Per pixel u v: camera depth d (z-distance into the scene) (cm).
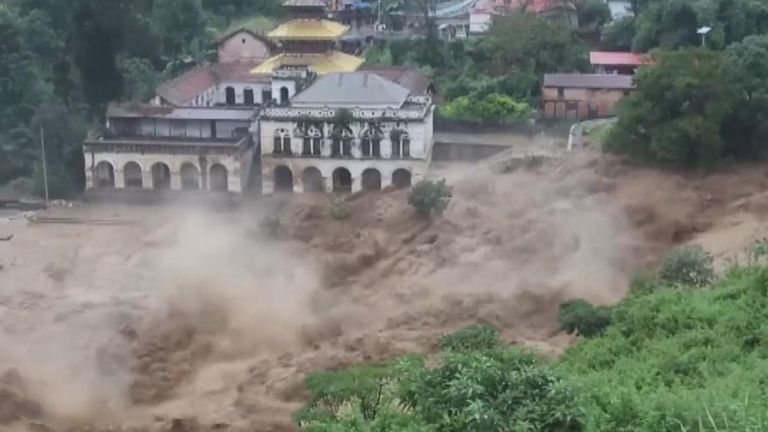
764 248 7006
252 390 6700
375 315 7981
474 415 3269
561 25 13812
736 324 5244
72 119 11944
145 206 10644
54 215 10369
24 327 7644
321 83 10938
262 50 14075
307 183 10781
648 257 8594
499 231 9131
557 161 10450
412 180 10581
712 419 3148
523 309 7812
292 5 12069
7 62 12162
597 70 13525
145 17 13838
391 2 16538
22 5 13588
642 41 14000
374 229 9469
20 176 11612
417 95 11625
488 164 10762
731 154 10425
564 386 3409
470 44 14350
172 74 13938
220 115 11162
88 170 10850
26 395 6600
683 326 5469
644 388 4200
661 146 9956
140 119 11150
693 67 9981
